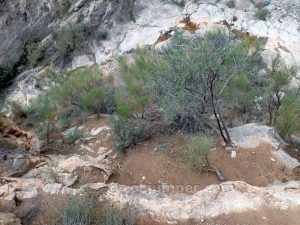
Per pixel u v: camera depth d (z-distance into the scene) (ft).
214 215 16.87
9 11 59.21
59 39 52.95
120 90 26.05
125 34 50.44
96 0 52.90
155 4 51.47
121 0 52.06
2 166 23.13
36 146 28.02
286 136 25.17
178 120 24.62
